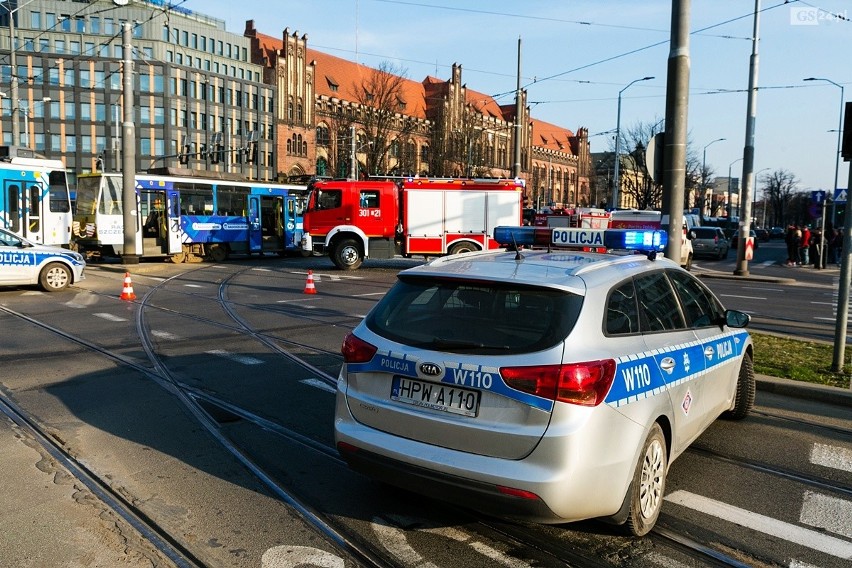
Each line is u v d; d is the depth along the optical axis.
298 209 30.86
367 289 17.48
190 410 6.57
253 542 3.93
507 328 3.84
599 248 5.66
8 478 4.81
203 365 8.52
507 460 3.61
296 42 81.56
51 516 4.21
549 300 3.88
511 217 23.47
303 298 15.40
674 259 9.64
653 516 4.18
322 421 6.31
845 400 7.27
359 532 4.09
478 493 3.65
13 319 11.85
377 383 4.12
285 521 4.21
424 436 3.86
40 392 7.14
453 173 64.19
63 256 15.88
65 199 20.94
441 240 23.28
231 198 28.03
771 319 14.23
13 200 19.80
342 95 86.50
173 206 25.84
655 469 4.20
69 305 13.67
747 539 4.13
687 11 9.37
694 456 5.64
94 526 4.09
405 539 4.01
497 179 23.52
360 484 4.82
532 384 3.57
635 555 3.88
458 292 4.12
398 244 23.47
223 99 82.50
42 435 5.76
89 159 78.56
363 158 64.19
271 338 10.39
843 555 3.95
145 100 78.00
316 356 9.14
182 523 4.16
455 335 3.94
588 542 4.03
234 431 5.97
